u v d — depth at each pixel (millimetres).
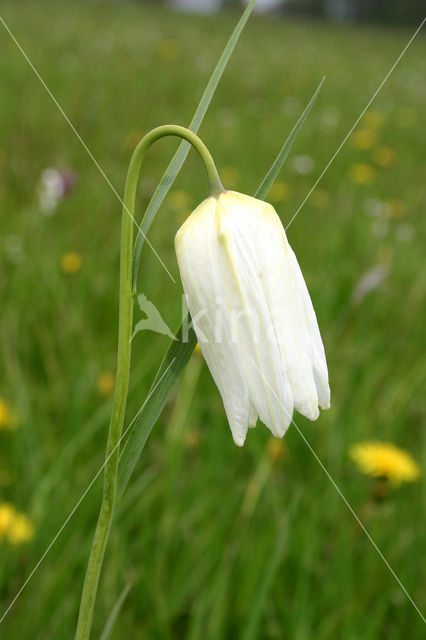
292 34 2711
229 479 340
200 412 378
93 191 638
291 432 356
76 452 342
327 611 288
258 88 1322
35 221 558
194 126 174
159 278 490
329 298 488
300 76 1513
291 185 794
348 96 1344
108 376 394
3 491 324
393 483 339
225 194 180
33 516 300
